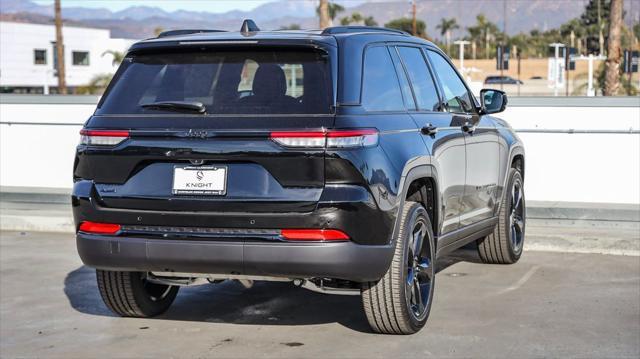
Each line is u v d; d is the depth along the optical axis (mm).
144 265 5199
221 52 5340
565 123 10391
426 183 5898
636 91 48906
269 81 5145
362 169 4926
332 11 89312
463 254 8500
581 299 6617
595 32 143750
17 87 78312
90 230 5328
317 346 5406
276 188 4930
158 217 5117
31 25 78938
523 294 6793
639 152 10133
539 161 10422
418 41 6445
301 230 4902
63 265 8141
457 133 6410
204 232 5055
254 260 4957
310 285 5320
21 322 6090
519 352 5230
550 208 9477
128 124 5215
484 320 6000
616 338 5531
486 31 146750
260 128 4945
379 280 5336
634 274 7551
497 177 7445
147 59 5480
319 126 4895
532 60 131625
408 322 5484
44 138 12109
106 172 5266
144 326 5953
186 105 5109
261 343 5496
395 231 5207
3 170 12328
